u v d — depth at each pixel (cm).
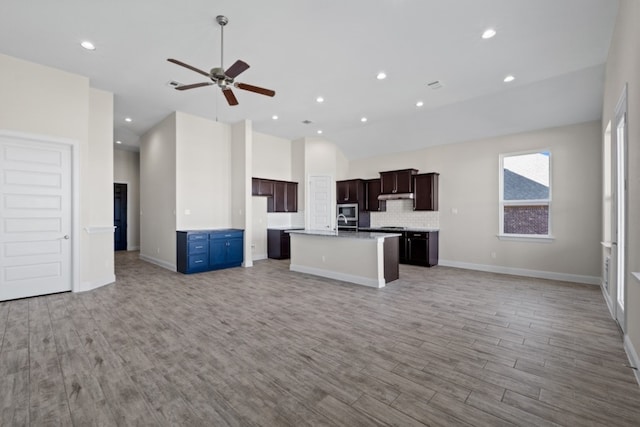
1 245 371
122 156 885
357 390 191
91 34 321
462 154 619
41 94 386
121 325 299
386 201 742
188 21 299
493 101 496
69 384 196
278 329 291
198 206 602
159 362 226
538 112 492
